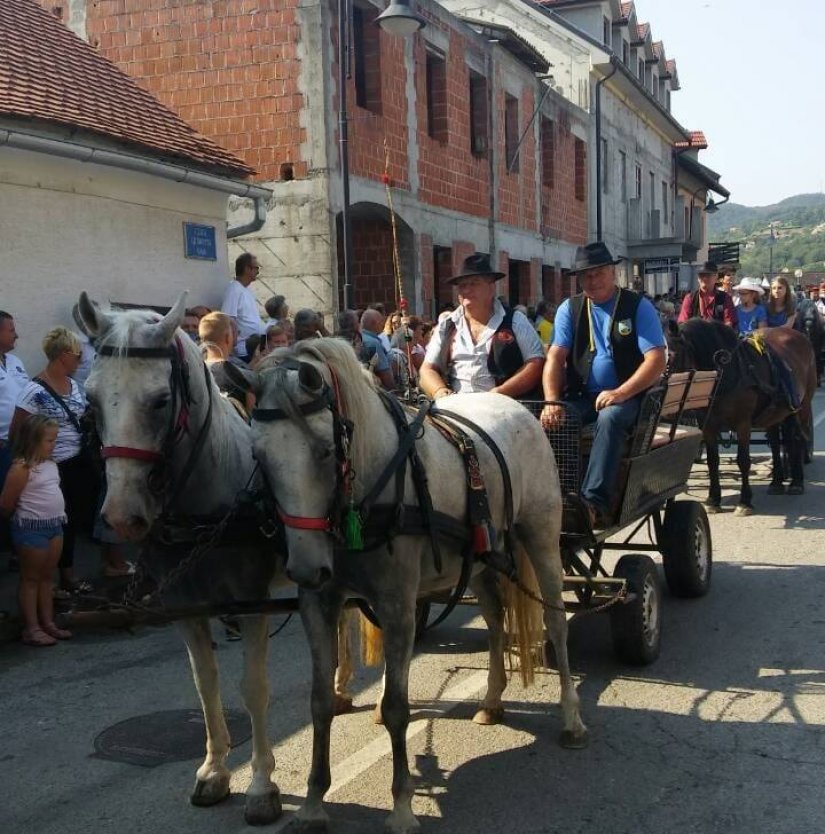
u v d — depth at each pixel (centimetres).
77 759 459
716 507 981
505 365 582
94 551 815
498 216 2006
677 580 664
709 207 4956
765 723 475
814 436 1474
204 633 405
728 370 936
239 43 1323
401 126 1548
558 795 409
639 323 573
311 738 476
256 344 920
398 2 994
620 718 487
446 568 415
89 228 909
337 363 356
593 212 2812
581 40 2712
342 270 1430
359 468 358
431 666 574
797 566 764
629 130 3272
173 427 356
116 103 1016
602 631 629
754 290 1308
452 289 1786
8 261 827
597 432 541
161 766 450
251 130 1329
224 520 371
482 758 448
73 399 692
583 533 538
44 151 827
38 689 552
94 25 1382
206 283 1070
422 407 416
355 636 627
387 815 396
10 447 630
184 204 1034
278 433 330
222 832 388
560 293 2498
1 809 411
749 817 384
